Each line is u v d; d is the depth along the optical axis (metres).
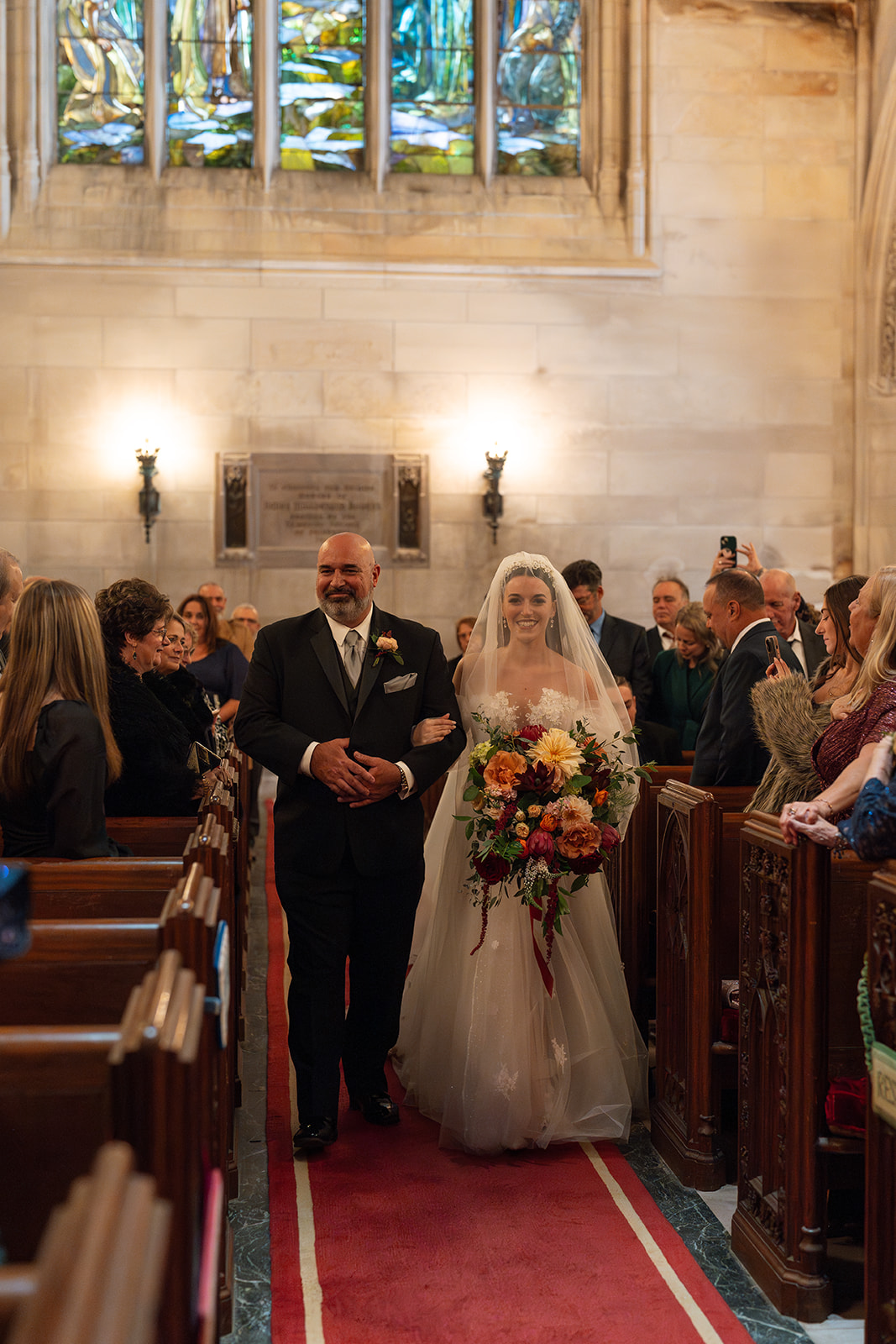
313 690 3.41
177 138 10.24
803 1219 2.49
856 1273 2.66
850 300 10.43
